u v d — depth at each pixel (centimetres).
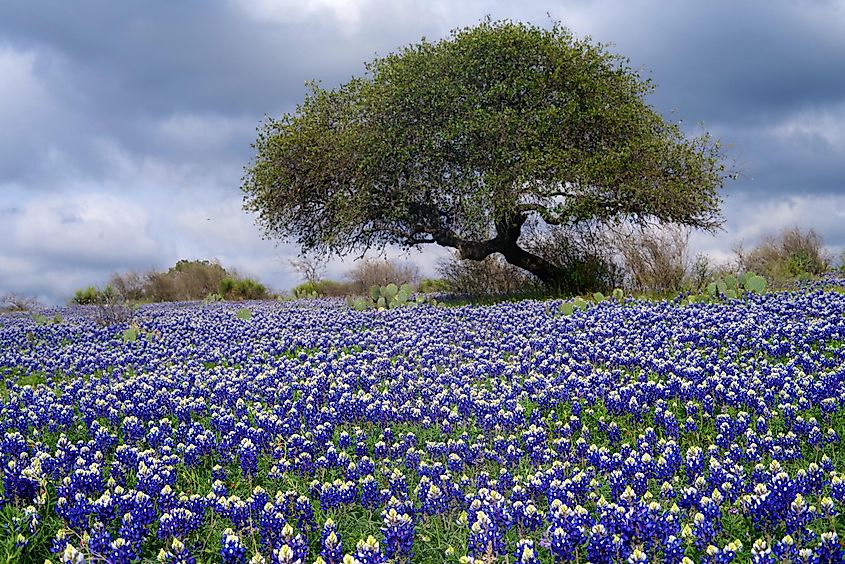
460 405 856
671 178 2697
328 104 3133
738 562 478
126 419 830
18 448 728
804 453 693
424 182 2819
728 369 980
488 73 2767
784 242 3114
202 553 527
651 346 1187
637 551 442
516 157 2647
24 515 566
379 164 2784
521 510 523
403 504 564
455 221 2961
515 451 696
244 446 680
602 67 2897
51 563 492
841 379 855
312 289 3947
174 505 582
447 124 2714
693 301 1952
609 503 570
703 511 509
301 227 3178
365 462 651
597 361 1117
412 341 1397
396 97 2780
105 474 708
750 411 838
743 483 571
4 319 2709
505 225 2919
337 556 472
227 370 1245
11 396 1012
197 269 4269
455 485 595
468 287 3188
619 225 2684
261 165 3061
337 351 1427
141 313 2586
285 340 1562
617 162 2575
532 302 2177
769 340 1241
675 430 751
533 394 930
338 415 856
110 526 562
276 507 539
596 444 767
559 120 2686
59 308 3428
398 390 973
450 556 509
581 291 2766
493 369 1091
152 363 1341
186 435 820
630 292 2414
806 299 1650
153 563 506
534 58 2784
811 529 519
